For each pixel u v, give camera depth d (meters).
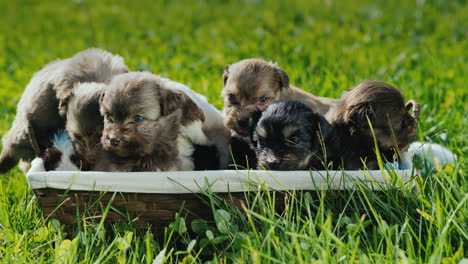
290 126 1.53
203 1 4.53
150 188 1.45
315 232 1.42
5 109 2.04
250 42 2.86
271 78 1.69
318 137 1.53
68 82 1.64
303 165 1.54
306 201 1.43
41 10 4.36
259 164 1.53
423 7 3.77
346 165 1.58
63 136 1.59
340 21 3.50
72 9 4.39
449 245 1.39
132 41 3.15
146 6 4.41
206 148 1.61
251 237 1.42
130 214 1.47
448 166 1.61
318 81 2.06
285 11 3.90
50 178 1.46
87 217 1.46
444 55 2.48
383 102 1.56
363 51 2.58
